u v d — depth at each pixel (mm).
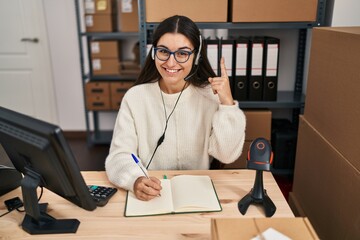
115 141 1371
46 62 3434
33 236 933
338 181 1245
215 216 1004
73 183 870
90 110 3221
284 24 2059
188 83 1431
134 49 3129
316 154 1473
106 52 3074
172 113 1417
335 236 1269
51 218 980
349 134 1176
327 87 1368
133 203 1072
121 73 3146
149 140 1435
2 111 897
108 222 983
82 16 3283
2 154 1134
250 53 2174
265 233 746
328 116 1361
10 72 3477
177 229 947
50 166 842
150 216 1008
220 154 1339
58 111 3594
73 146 3383
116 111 3303
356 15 2027
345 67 1203
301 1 1999
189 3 2008
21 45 3393
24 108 3596
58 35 3355
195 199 1062
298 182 1748
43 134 790
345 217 1183
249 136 2205
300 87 2498
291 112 2600
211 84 1328
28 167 938
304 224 777
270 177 1226
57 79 3494
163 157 1439
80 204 948
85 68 3445
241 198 1095
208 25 2053
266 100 2256
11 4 3279
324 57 1395
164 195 1111
